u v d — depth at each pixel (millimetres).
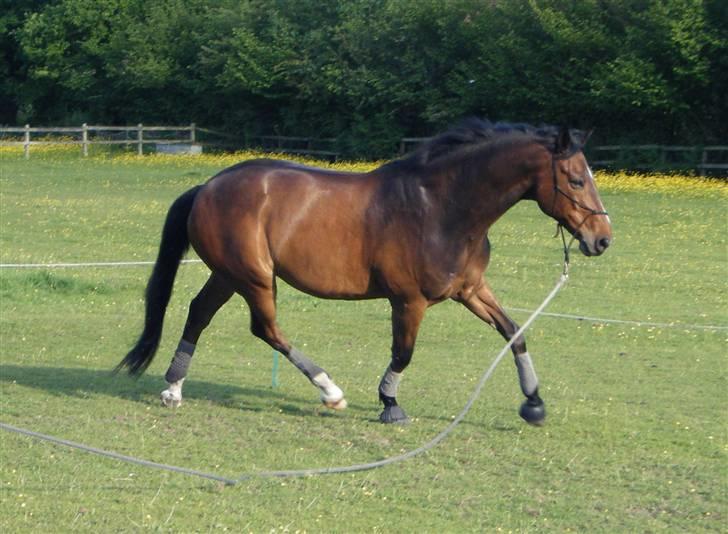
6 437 9062
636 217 26016
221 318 15180
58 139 50938
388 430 9484
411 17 43062
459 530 7133
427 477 8203
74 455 8617
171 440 9117
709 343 13680
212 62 48500
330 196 9586
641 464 8562
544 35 38906
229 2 50938
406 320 9453
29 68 56625
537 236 23297
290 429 9492
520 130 9148
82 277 17922
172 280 10398
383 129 44344
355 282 9555
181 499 7641
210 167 40062
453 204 9195
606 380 11656
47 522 7172
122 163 41719
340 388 11109
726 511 7531
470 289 9531
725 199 29109
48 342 13312
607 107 37406
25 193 31078
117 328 14227
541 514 7449
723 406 10508
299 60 46281
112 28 53906
